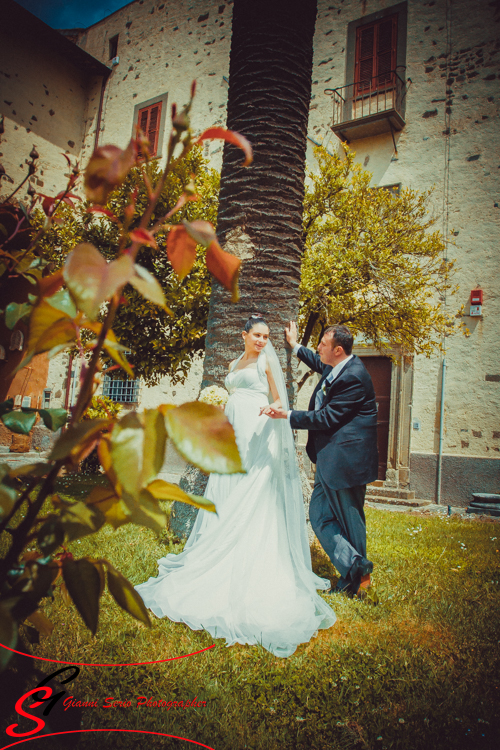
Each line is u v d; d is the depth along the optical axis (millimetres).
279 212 4164
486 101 8625
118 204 6051
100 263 489
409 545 4578
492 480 7984
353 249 6129
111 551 3695
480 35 8750
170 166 584
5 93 10773
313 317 6254
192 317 6289
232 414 3277
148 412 569
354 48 9891
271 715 1829
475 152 8641
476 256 8469
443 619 2762
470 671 2195
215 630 2504
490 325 8273
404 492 8438
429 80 9117
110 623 2506
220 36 11219
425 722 1802
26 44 11258
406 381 8836
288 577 2873
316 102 10148
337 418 3137
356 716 1849
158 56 12117
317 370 3959
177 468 9844
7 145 10812
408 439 8727
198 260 6004
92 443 617
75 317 651
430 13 9188
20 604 637
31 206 1020
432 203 8859
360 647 2400
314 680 2094
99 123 12742
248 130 4188
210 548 2934
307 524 4461
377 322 6438
